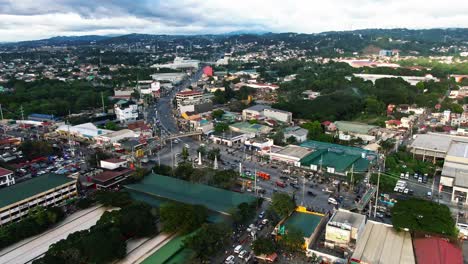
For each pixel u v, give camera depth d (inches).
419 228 4375.0
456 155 6968.5
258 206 5521.7
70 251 3868.1
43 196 5433.1
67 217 5241.1
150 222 4724.4
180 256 4146.2
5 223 4948.3
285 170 7170.3
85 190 6210.6
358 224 4448.8
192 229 4650.6
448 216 4500.5
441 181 6289.4
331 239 4372.5
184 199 5438.0
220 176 6190.9
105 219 4680.1
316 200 5851.4
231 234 4490.7
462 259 3959.2
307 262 4234.7
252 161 7859.3
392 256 4005.9
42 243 4542.3
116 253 4082.2
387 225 4658.0
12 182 6397.6
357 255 4018.2
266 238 4407.0
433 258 3907.5
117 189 6151.6
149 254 4247.0
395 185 6186.0
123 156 7819.9
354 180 6348.4
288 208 4901.6
